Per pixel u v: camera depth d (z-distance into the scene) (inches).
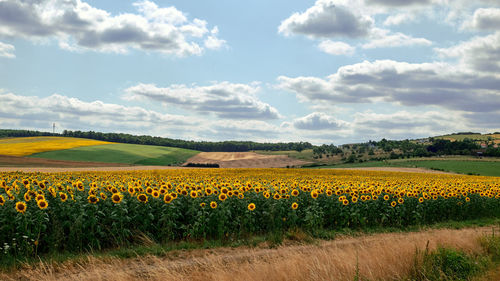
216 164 3838.6
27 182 418.3
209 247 368.2
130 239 373.7
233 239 403.5
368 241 384.5
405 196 583.2
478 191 711.1
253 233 442.6
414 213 576.1
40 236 327.9
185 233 390.6
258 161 4232.3
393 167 3282.5
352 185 701.9
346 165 3804.1
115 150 3993.6
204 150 6397.6
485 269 257.0
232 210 431.2
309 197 517.0
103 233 340.8
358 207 522.6
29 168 2288.4
